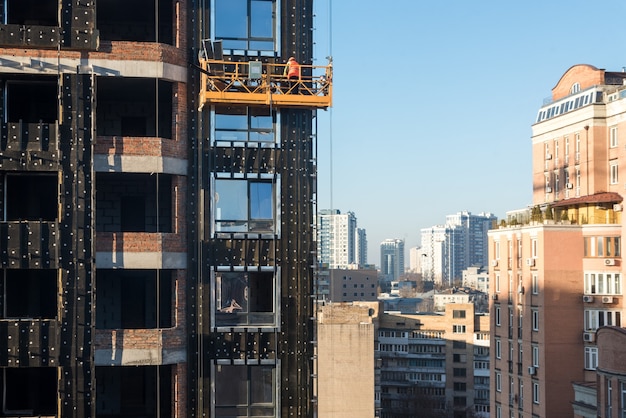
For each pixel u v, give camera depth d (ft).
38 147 93.09
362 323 177.47
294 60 98.43
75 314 91.91
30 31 93.50
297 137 100.37
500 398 290.76
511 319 283.38
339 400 175.42
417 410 546.26
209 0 99.81
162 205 104.37
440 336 562.66
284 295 98.68
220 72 97.14
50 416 93.56
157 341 94.58
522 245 273.95
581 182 271.28
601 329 202.39
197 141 98.89
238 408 97.35
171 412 100.12
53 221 97.50
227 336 97.45
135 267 94.53
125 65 95.45
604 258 252.21
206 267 97.81
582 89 284.82
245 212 99.19
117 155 94.99
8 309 99.50
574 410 229.45
